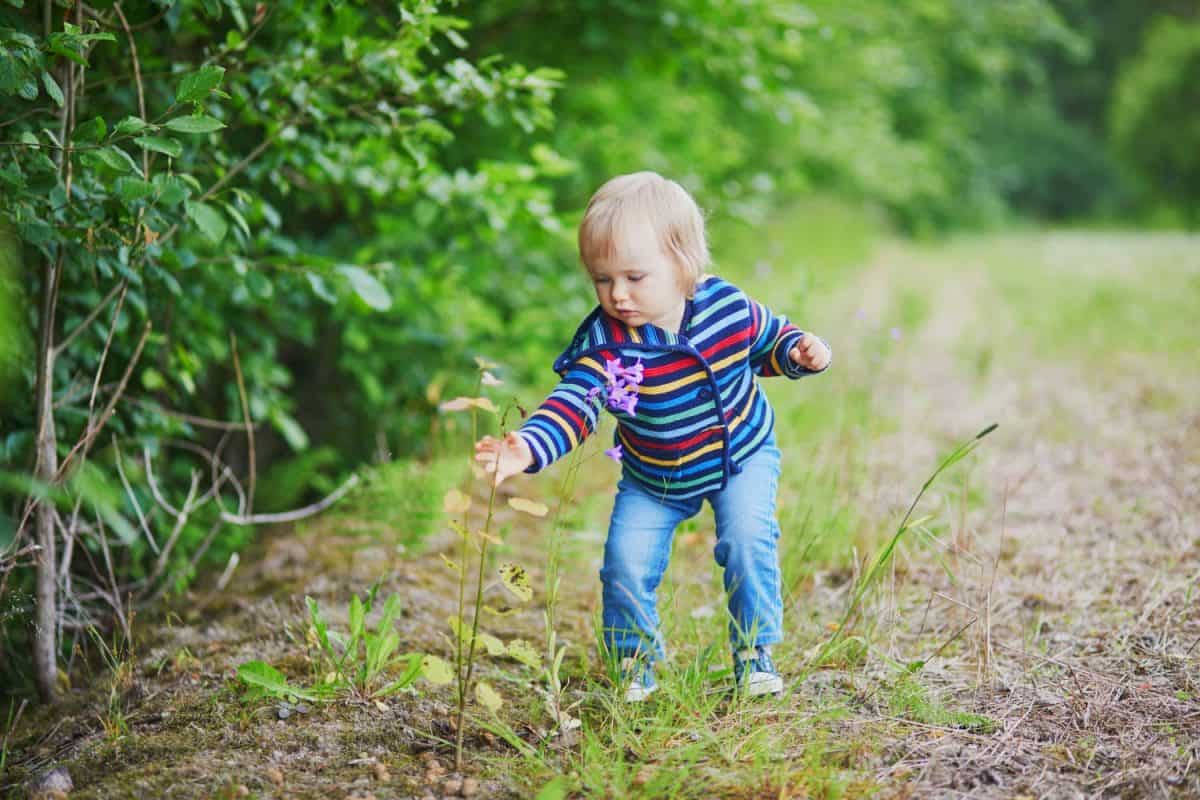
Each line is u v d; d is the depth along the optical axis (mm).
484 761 2449
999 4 13641
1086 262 14648
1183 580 3367
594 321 2562
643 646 2689
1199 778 2229
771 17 5523
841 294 10156
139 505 3721
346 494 4527
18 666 3240
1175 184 29328
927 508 4191
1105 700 2623
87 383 3469
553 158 4359
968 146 24000
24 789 2443
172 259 3248
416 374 5602
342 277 3676
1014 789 2242
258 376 4465
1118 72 34250
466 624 3336
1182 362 7184
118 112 3771
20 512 3166
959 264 15242
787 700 2643
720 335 2576
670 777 2279
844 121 13367
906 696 2666
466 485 4562
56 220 2822
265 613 3469
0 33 2480
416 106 3723
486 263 5746
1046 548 3795
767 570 2660
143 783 2361
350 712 2668
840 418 4941
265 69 3537
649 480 2701
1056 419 5770
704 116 8016
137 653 3258
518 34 5422
